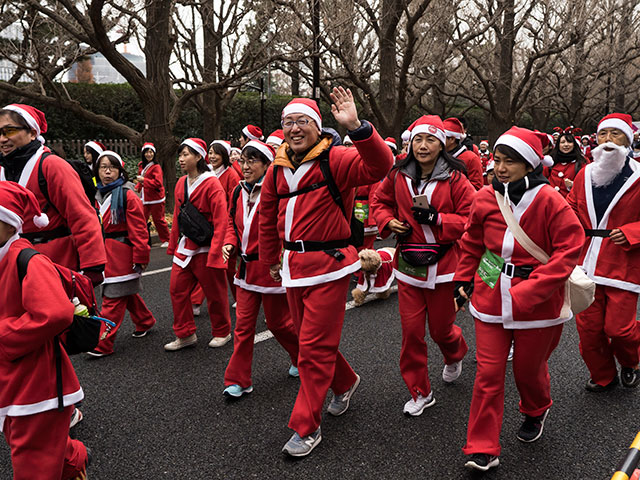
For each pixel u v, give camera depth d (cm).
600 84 3250
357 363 479
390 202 409
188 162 498
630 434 362
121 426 377
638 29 2558
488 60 2070
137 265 510
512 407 400
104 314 502
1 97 1412
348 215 348
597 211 413
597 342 415
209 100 1514
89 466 329
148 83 1202
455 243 392
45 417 251
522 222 309
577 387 432
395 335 548
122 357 502
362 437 360
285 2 1159
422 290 390
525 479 314
